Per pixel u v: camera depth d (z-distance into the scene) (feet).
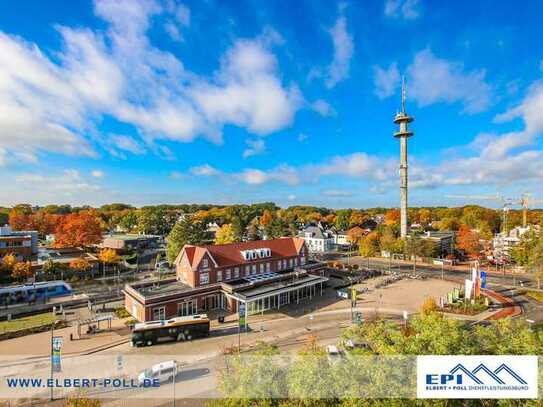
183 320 124.77
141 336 116.16
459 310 157.69
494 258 297.33
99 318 135.44
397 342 53.72
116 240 341.82
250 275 185.98
